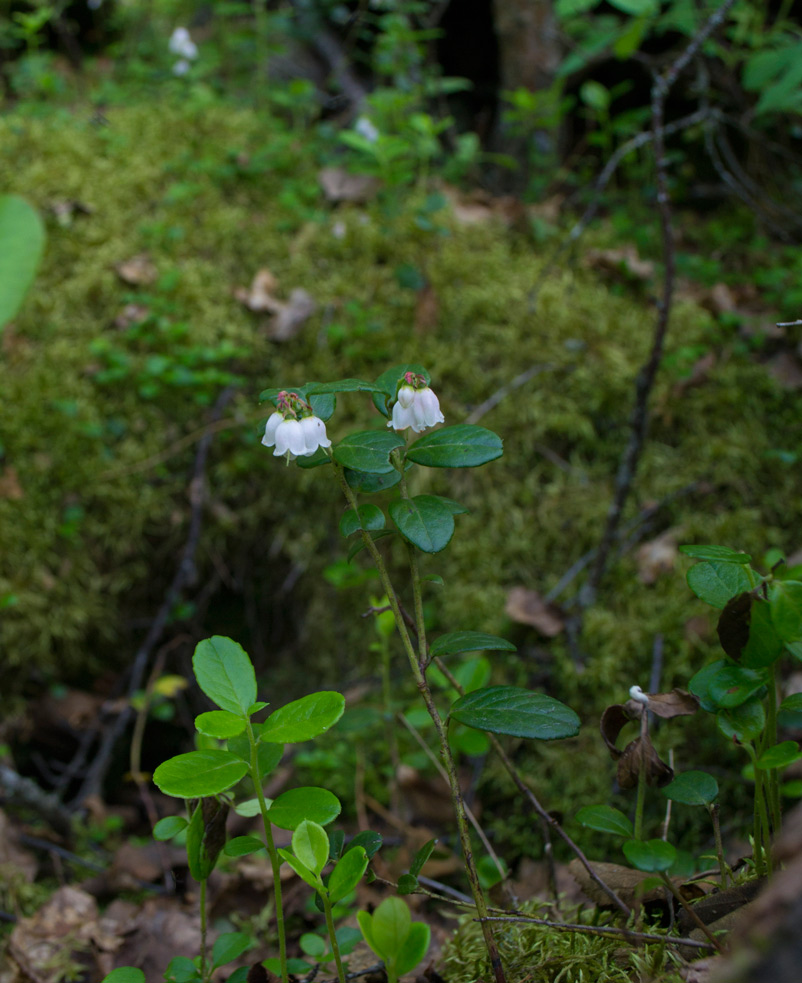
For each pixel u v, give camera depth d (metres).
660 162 0.35
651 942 0.21
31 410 0.46
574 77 0.65
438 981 0.24
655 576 0.41
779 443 0.44
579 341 0.48
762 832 0.21
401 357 0.49
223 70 0.75
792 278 0.51
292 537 0.48
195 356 0.48
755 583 0.20
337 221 0.55
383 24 0.63
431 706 0.21
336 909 0.31
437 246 0.53
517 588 0.43
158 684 0.43
